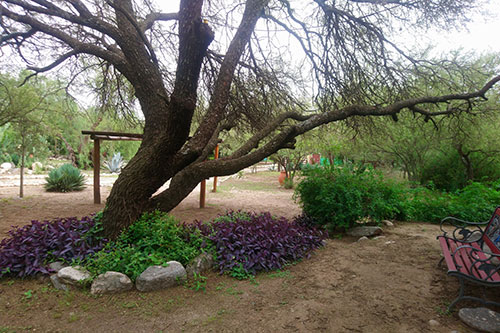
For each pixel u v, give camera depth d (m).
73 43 4.63
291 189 14.38
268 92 6.92
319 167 6.30
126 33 4.57
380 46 5.91
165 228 3.78
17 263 3.33
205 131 4.34
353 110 5.11
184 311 2.74
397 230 5.52
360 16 5.90
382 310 2.67
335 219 5.44
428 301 2.79
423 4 5.14
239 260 3.74
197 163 4.69
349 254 4.24
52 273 3.31
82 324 2.51
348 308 2.73
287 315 2.65
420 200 6.88
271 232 4.27
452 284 3.09
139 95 4.63
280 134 4.75
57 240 3.57
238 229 4.28
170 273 3.22
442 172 13.42
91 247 3.67
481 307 2.58
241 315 2.66
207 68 6.76
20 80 8.42
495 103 8.62
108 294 3.00
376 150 14.55
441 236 3.52
